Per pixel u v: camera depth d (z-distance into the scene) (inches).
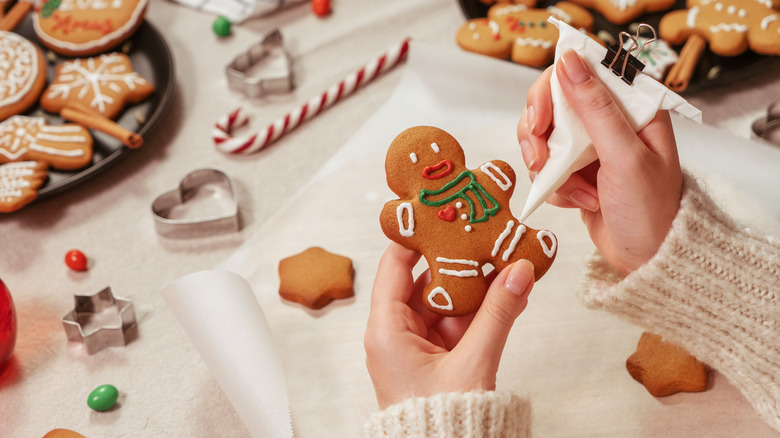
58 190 27.4
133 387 24.7
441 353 21.3
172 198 28.2
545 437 23.5
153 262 27.1
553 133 21.4
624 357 24.7
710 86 29.3
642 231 21.6
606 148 20.8
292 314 25.8
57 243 27.4
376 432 20.5
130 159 29.3
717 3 30.4
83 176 27.6
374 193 28.2
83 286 26.6
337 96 30.5
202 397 24.5
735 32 29.5
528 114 21.7
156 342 25.5
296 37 32.9
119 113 29.5
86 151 28.0
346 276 26.0
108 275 26.8
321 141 30.0
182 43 32.5
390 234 22.0
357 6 33.9
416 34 32.9
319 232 27.3
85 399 24.5
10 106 29.1
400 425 20.2
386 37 32.9
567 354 24.8
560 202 24.8
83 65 30.1
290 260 26.5
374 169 28.7
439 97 30.4
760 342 22.1
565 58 20.6
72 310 25.7
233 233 27.7
